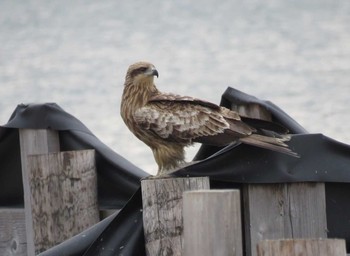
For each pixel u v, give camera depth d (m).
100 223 11.15
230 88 12.90
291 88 49.56
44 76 63.59
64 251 11.13
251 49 80.19
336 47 75.06
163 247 10.56
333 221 11.45
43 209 12.77
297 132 12.41
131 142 33.47
